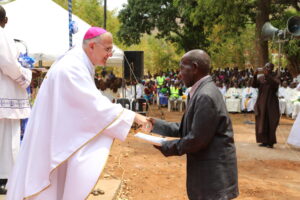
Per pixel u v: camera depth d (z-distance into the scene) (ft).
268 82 30.50
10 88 14.52
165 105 69.72
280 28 63.82
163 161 24.88
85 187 9.82
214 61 115.03
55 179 10.27
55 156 9.95
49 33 28.96
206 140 9.56
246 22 74.95
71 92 10.14
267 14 59.21
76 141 10.05
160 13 91.91
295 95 54.95
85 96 10.14
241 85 62.85
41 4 31.07
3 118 14.65
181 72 10.32
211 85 9.92
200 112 9.48
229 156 9.89
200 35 94.63
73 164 9.95
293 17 37.40
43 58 27.76
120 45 122.11
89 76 10.46
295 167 24.34
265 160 26.20
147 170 22.20
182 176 21.11
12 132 14.87
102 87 41.88
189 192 10.19
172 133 11.02
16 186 10.37
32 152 10.19
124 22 97.60
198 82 10.12
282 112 56.70
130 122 10.43
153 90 70.85
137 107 41.04
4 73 14.25
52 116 10.14
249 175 22.12
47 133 10.28
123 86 42.52
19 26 28.55
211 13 62.64
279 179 21.38
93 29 10.67
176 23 94.07
